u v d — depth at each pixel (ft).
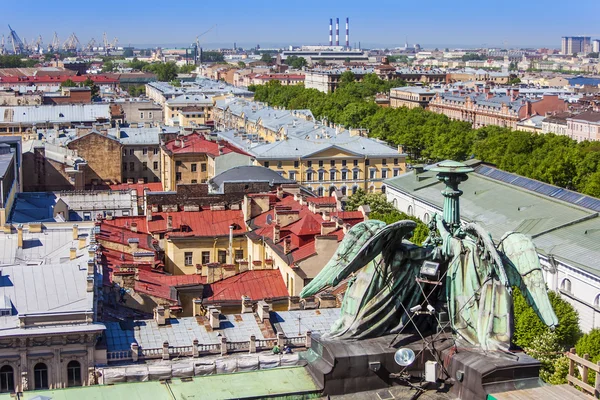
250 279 368.07
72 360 263.70
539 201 545.44
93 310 273.75
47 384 263.49
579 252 445.37
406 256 111.86
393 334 112.06
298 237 399.24
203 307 336.08
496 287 107.96
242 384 112.37
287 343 280.31
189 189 491.72
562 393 100.99
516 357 104.53
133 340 277.03
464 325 110.01
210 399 108.78
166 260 448.65
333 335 112.57
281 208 444.14
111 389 114.42
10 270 294.87
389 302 111.75
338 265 108.78
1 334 257.96
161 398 110.63
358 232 109.70
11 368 261.03
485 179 624.59
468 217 556.92
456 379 105.60
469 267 110.11
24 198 574.15
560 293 437.99
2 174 489.67
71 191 612.70
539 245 471.21
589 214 495.41
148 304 324.19
